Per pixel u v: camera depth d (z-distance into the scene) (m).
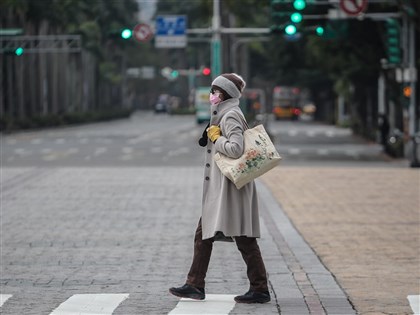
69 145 92.56
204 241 17.81
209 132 17.38
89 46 182.88
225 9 95.75
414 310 17.25
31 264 23.11
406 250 24.92
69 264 23.11
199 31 80.38
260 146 17.08
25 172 54.66
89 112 196.00
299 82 199.00
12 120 134.12
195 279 17.91
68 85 186.12
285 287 19.67
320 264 22.70
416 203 37.12
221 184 17.39
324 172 54.06
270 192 42.00
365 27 81.62
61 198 39.78
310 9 61.50
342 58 98.75
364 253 24.41
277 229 29.67
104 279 20.94
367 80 112.56
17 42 121.88
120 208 36.03
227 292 19.36
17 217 33.16
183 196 40.72
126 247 26.02
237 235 17.33
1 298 18.58
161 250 25.44
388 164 67.06
